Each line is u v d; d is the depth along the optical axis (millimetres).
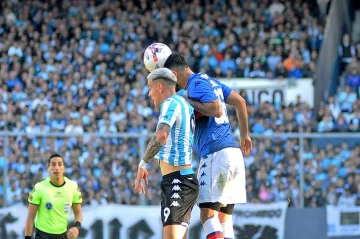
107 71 51812
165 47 19750
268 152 36562
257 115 43469
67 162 35500
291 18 57469
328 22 52312
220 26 57031
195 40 55875
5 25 55906
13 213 34438
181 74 19344
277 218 35875
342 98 49938
